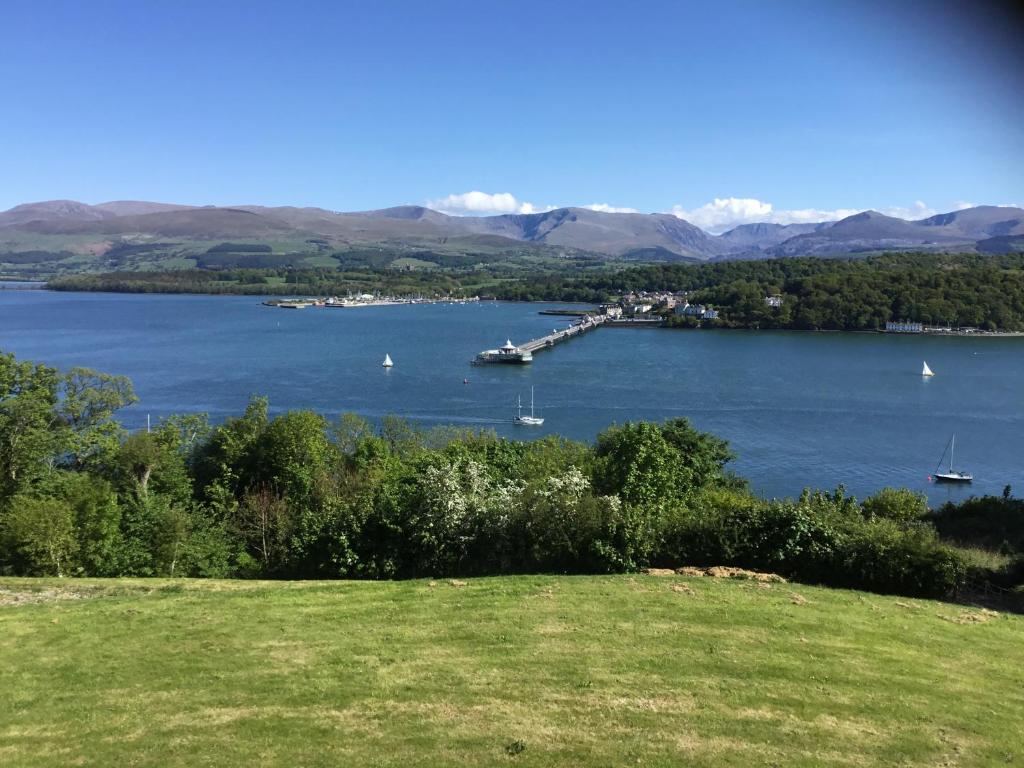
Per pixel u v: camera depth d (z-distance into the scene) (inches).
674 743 481.7
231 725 504.7
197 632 681.6
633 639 657.6
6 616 729.0
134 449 1563.7
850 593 834.8
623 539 919.0
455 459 1366.9
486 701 538.3
